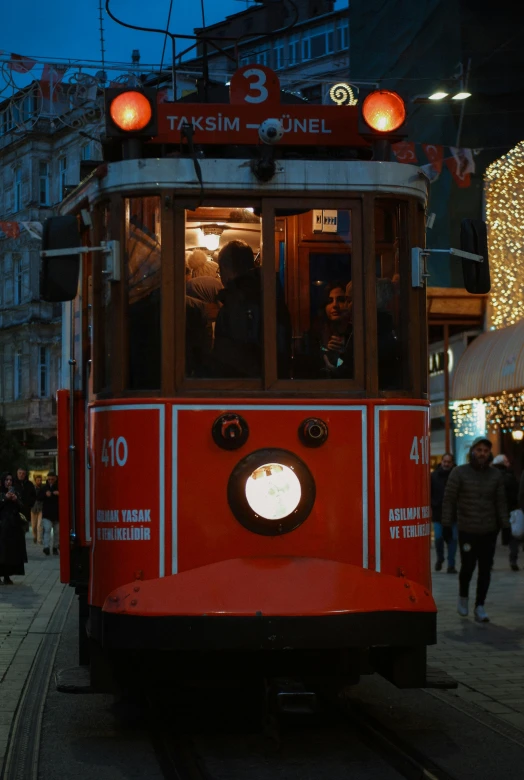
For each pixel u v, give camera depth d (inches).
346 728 259.1
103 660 242.4
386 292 248.2
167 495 234.4
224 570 225.9
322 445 238.2
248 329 242.7
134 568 234.2
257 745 241.4
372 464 239.9
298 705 224.5
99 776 217.6
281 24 1439.5
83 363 273.4
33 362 1902.1
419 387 249.0
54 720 269.9
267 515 231.8
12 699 292.2
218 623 215.6
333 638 217.2
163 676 244.5
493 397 906.7
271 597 218.8
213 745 242.2
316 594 220.4
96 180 251.8
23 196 1797.5
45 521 840.3
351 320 245.4
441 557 633.0
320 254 246.1
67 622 450.6
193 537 233.3
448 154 957.2
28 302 1883.6
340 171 245.8
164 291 240.5
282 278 244.2
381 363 245.6
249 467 233.1
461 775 215.3
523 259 928.3
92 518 248.4
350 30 1107.9
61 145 1748.3
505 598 503.5
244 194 243.1
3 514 619.8
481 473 430.6
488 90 960.3
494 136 959.0
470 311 974.4
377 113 252.1
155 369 240.5
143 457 236.4
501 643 376.5
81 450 277.1
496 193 948.0
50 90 593.9
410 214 249.6
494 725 258.8
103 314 250.4
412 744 240.2
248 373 241.3
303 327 243.6
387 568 238.4
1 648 379.6
